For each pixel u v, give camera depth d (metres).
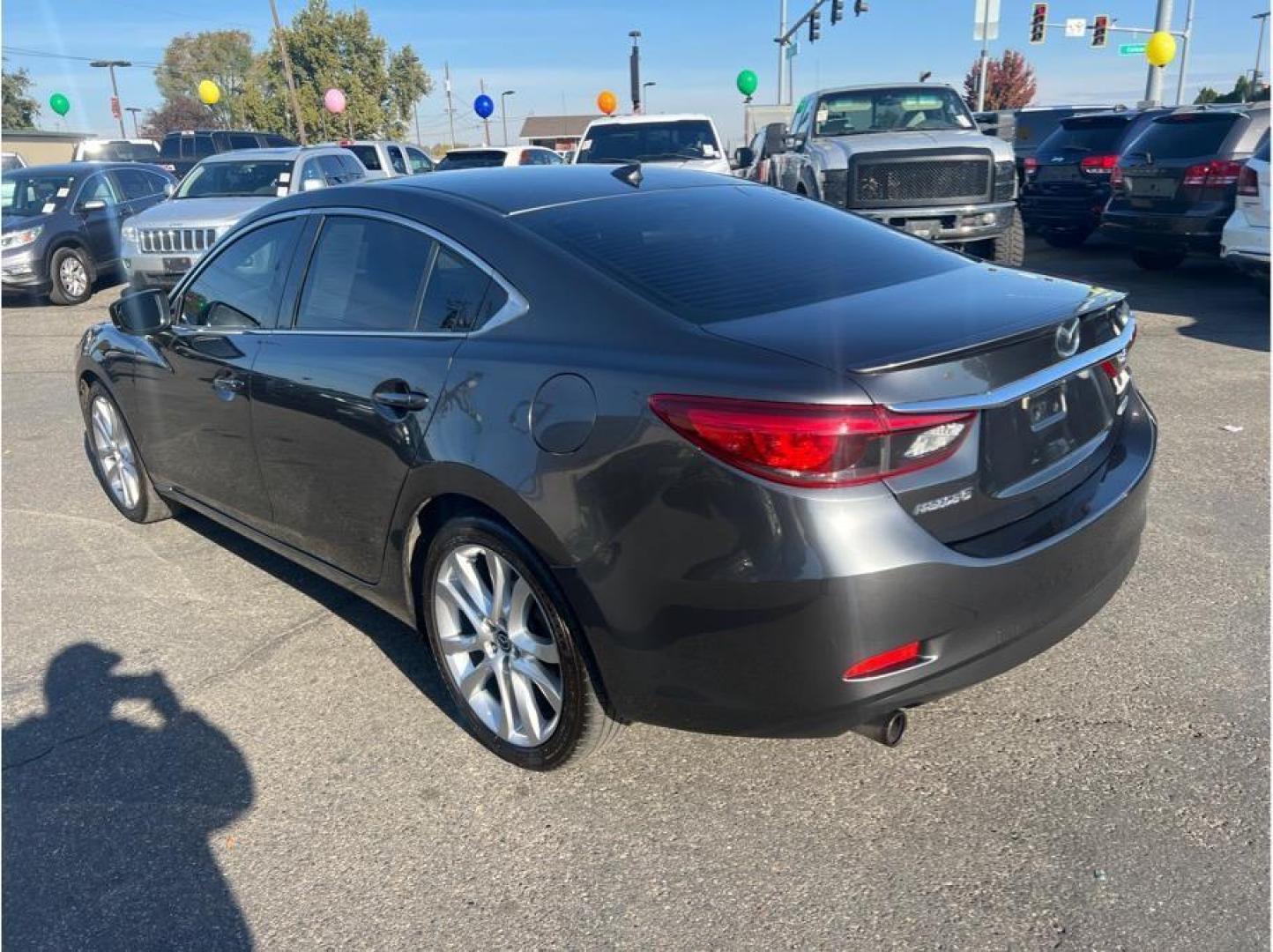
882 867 2.60
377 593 3.50
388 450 3.16
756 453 2.34
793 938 2.40
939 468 2.42
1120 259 13.08
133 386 4.63
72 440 6.94
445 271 3.18
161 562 4.78
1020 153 17.84
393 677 3.66
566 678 2.80
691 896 2.55
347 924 2.53
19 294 14.16
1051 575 2.64
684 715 2.61
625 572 2.55
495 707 3.14
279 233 3.88
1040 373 2.62
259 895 2.64
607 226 3.15
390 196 3.48
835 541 2.32
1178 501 4.84
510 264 3.00
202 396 4.09
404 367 3.13
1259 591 3.91
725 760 3.07
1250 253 8.50
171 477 4.62
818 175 10.66
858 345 2.45
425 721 3.38
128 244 12.16
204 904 2.62
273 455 3.75
